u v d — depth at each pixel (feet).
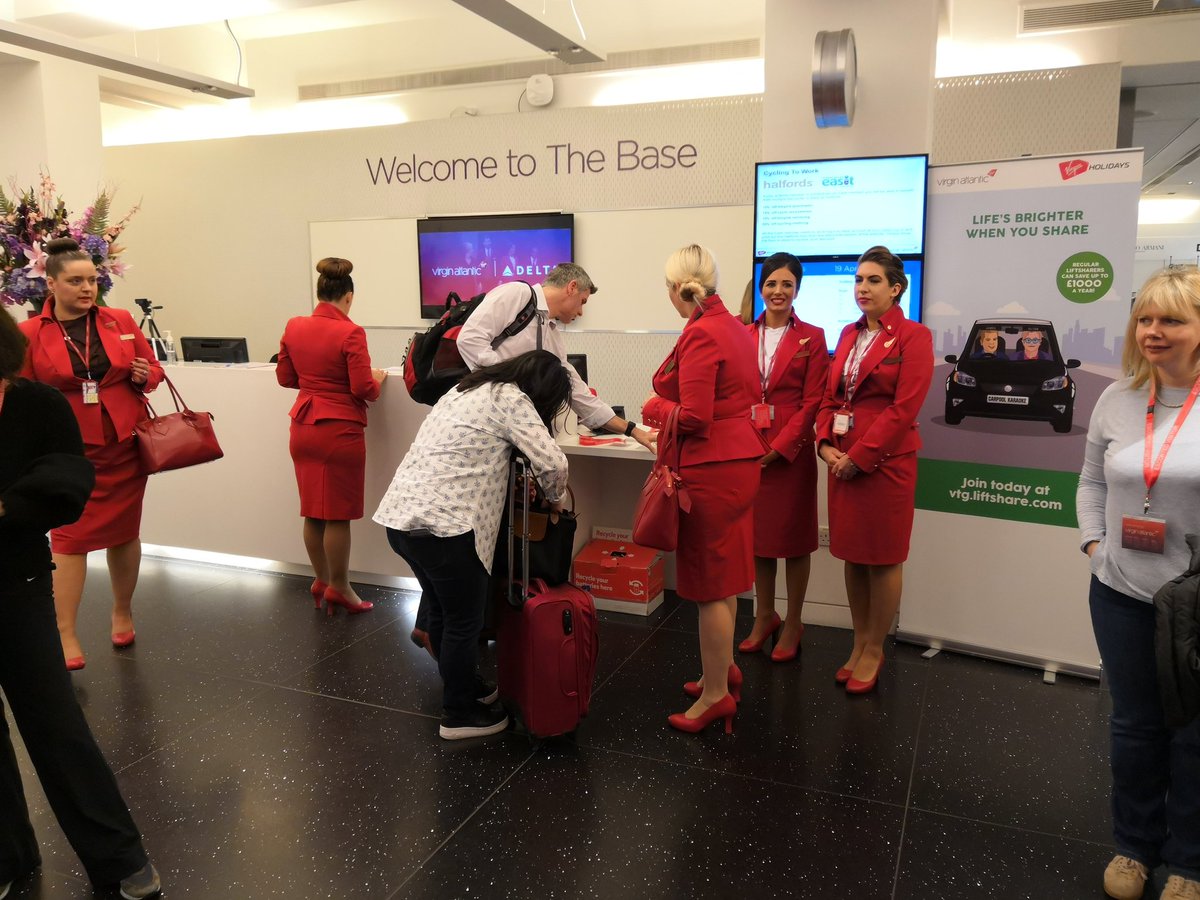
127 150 26.25
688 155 20.65
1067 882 6.89
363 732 9.35
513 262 22.45
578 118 21.50
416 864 7.11
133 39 24.29
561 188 21.91
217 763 8.71
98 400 10.68
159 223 26.27
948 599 11.46
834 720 9.61
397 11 24.56
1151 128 26.91
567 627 8.66
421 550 8.38
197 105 27.96
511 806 7.94
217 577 14.56
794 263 10.55
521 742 9.13
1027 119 18.51
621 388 21.99
